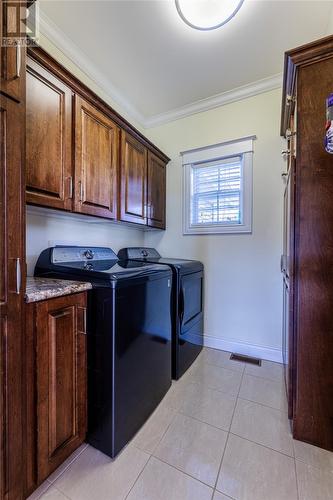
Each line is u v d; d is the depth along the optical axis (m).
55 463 1.04
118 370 1.20
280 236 2.19
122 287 1.23
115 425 1.18
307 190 1.24
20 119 0.87
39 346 0.96
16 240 0.86
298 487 1.03
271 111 2.21
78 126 1.47
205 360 2.22
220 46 1.81
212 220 2.54
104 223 2.17
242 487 1.03
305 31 1.67
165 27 1.64
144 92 2.36
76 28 1.66
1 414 0.82
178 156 2.69
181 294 1.93
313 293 1.23
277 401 1.62
